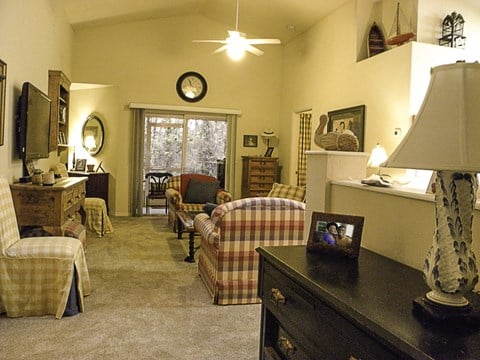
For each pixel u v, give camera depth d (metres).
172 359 2.40
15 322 2.82
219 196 6.56
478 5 5.22
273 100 8.58
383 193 1.71
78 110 8.17
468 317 1.01
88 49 7.65
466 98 1.03
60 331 2.71
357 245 1.61
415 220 1.53
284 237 3.33
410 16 5.19
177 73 8.09
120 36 7.80
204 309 3.19
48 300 2.95
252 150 8.53
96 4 6.43
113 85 7.81
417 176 4.55
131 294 3.47
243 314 3.11
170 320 2.96
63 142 6.07
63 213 3.70
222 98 8.31
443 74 1.09
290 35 7.88
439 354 0.86
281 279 1.58
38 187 3.60
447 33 5.14
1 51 3.41
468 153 0.97
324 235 1.69
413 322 1.02
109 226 6.15
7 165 3.68
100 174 7.57
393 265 1.54
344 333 1.17
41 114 4.45
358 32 5.75
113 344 2.55
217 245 3.26
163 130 8.19
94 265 4.32
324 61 6.68
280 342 1.60
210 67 8.23
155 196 8.19
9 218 3.04
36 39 4.65
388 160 1.11
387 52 5.09
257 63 8.47
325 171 2.10
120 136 7.89
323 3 6.19
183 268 4.31
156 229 6.52
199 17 8.14
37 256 2.91
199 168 8.43
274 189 5.73
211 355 2.46
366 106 5.49
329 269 1.47
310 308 1.36
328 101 6.54
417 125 1.09
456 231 1.07
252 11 7.21
